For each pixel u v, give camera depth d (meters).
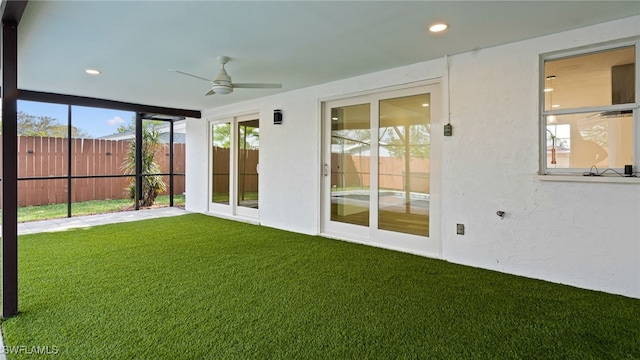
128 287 2.90
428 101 3.98
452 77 3.66
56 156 7.68
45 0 2.41
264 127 5.82
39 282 2.98
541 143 3.17
